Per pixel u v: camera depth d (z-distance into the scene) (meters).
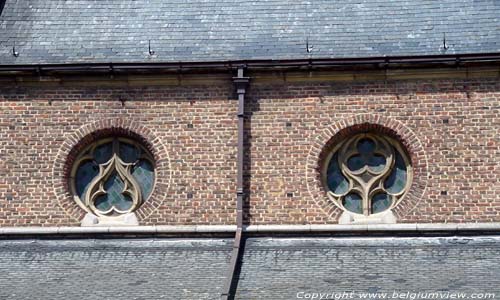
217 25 31.72
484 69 29.75
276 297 24.92
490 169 29.34
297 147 29.88
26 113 30.47
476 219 29.03
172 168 29.94
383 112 29.89
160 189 29.84
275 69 30.03
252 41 31.23
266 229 29.08
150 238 29.39
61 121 30.42
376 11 31.56
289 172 29.73
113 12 32.25
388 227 28.84
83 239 29.45
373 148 30.08
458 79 29.89
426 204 29.22
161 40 31.50
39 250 29.12
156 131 30.25
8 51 31.50
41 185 30.06
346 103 30.02
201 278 26.67
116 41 31.61
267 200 29.56
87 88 30.59
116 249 29.08
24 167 30.17
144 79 30.47
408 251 28.28
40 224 29.78
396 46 30.75
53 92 30.58
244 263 27.69
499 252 27.97
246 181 29.70
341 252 28.39
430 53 30.48
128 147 30.55
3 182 30.06
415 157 29.56
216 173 29.84
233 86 30.31
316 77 30.12
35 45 31.62
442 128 29.69
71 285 26.34
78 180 30.41
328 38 31.06
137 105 30.42
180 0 32.34
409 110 29.83
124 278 26.84
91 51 31.44
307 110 30.06
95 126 30.38
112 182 30.39
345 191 29.91
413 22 31.22
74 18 32.22
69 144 30.30
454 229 28.75
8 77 30.52
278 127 30.02
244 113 30.09
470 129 29.61
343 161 30.02
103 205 30.25
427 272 26.48
